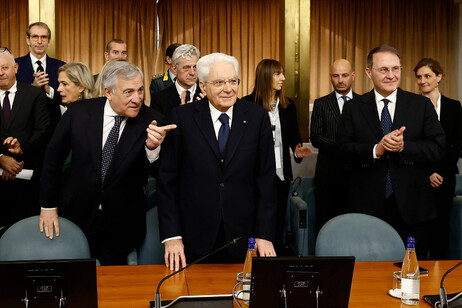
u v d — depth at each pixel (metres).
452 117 4.35
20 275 1.74
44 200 2.90
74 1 7.44
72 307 1.79
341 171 4.80
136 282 2.38
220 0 7.70
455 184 4.39
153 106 4.15
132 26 7.59
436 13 7.86
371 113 3.41
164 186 2.77
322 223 4.88
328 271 1.84
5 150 4.07
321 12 7.73
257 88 4.47
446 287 2.36
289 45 6.49
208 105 2.81
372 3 7.81
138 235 3.11
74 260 1.76
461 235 4.03
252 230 2.79
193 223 2.76
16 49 7.39
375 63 3.33
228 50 7.74
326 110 4.82
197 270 2.58
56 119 4.40
